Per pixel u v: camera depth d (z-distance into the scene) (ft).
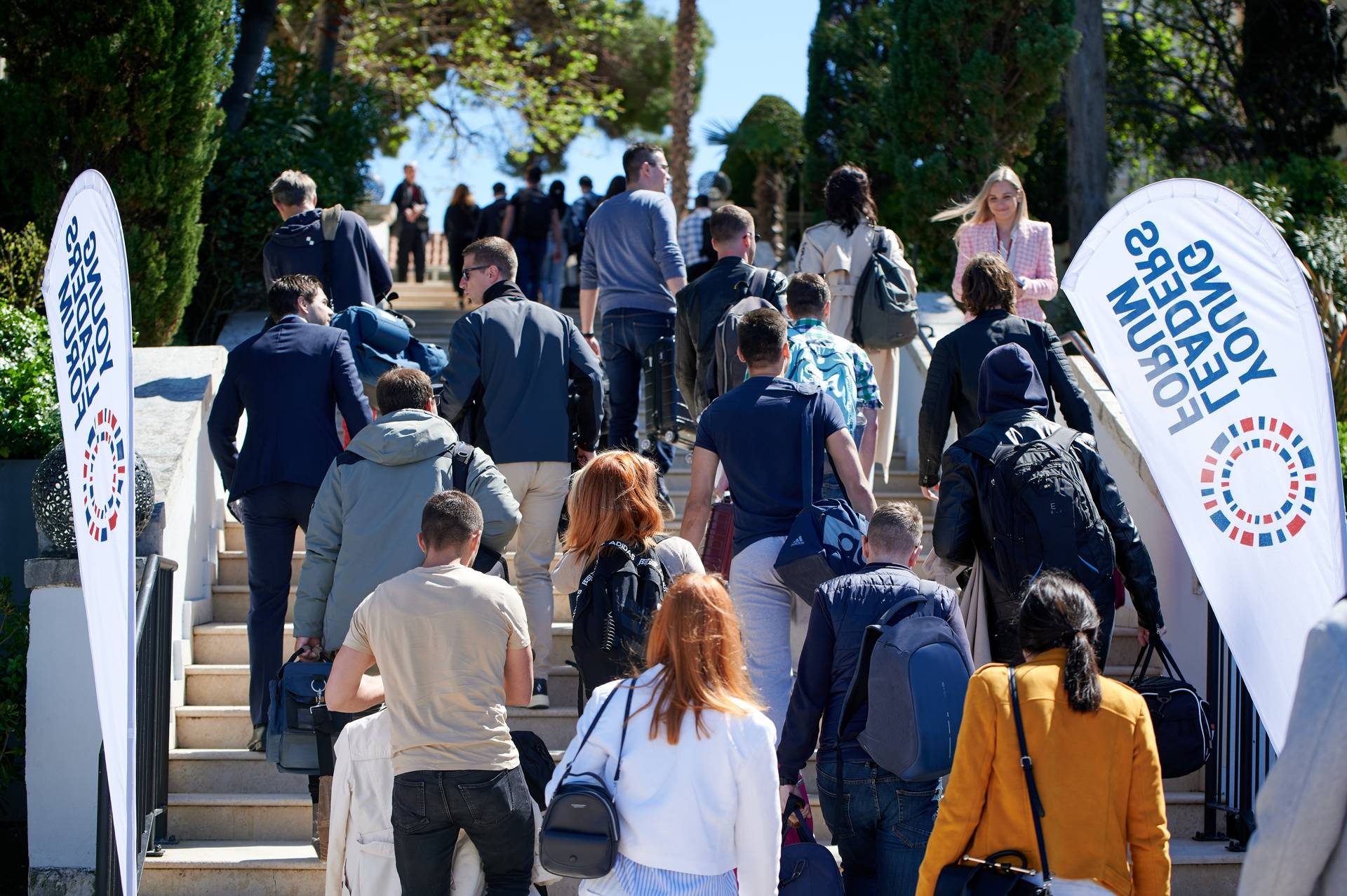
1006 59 40.70
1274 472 14.85
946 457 16.88
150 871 18.12
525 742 15.31
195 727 20.59
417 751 13.98
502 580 14.84
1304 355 14.62
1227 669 19.43
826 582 15.14
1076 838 11.69
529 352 20.49
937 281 43.42
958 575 18.43
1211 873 18.45
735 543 17.57
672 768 11.48
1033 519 16.10
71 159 31.89
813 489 17.10
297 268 24.73
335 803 15.02
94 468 15.25
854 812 14.70
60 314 16.11
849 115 56.03
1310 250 37.50
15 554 23.88
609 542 15.98
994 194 24.32
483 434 20.70
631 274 24.97
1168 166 56.90
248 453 19.49
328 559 17.13
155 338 32.78
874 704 14.10
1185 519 15.61
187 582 22.20
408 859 14.08
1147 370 16.02
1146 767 11.97
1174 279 15.78
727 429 17.42
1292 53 52.06
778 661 17.01
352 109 48.24
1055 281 24.29
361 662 14.44
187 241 33.04
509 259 21.25
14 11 30.83
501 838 14.23
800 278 20.54
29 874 18.88
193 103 32.42
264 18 42.47
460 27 81.56
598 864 11.22
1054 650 12.44
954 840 11.99
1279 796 9.47
